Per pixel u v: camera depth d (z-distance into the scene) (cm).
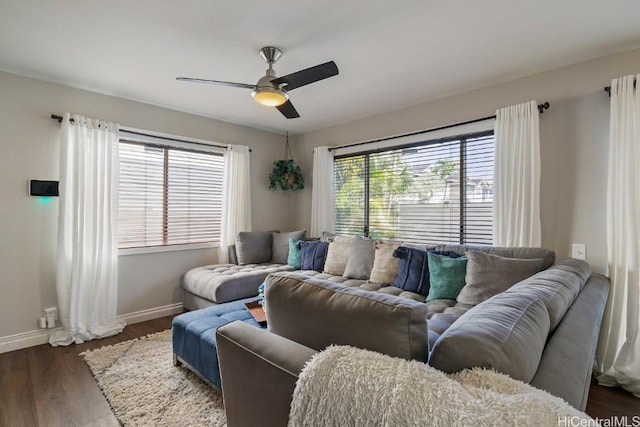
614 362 209
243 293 312
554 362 89
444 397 67
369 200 390
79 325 277
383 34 206
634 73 218
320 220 422
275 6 178
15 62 245
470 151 303
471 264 230
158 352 253
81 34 206
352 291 107
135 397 192
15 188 261
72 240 278
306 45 220
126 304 324
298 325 114
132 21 192
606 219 223
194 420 171
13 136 260
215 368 183
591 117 233
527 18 188
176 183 367
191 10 182
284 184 441
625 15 184
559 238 246
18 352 254
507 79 272
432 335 165
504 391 67
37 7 178
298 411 90
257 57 237
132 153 335
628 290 205
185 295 348
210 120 391
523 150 253
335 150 419
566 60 238
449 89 297
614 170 213
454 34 206
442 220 323
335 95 315
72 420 173
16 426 168
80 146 282
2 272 256
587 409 186
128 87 294
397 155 362
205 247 386
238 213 406
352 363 86
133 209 335
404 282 265
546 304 114
